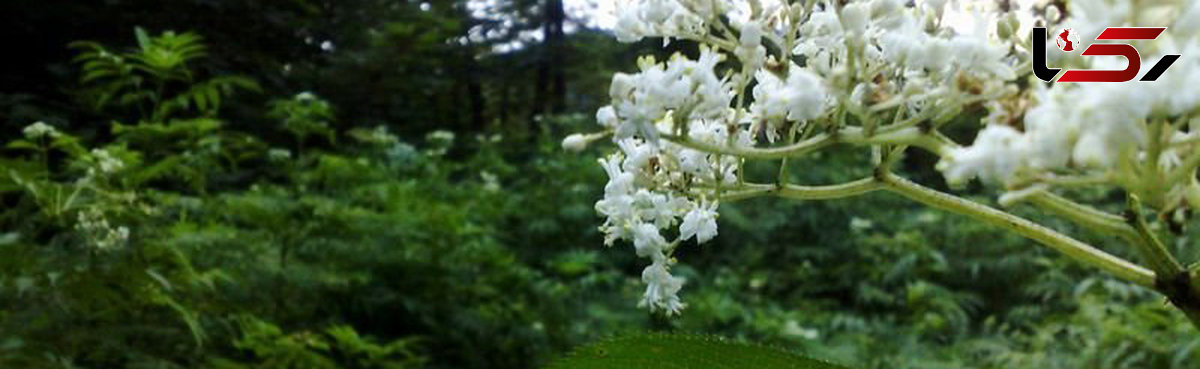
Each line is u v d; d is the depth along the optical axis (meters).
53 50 9.41
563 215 9.13
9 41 9.22
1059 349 6.35
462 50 13.90
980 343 7.21
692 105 1.05
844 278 9.38
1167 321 5.49
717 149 1.08
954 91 0.95
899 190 1.12
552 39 14.83
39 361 3.27
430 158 8.91
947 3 1.03
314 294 5.45
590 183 9.63
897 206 10.52
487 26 14.73
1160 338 5.52
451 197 8.49
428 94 12.66
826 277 9.64
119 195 4.03
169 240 4.42
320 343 4.40
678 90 1.03
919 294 8.43
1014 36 0.96
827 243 9.98
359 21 11.83
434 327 6.10
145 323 3.90
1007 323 7.70
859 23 1.00
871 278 9.24
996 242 9.08
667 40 1.16
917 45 0.97
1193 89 0.70
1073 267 7.96
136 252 3.73
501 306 6.94
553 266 8.34
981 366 6.94
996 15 0.98
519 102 16.02
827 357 7.31
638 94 1.03
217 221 5.73
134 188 4.58
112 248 3.60
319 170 6.88
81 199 3.84
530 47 14.55
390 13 12.05
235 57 9.90
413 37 11.55
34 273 3.40
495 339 6.46
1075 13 0.74
